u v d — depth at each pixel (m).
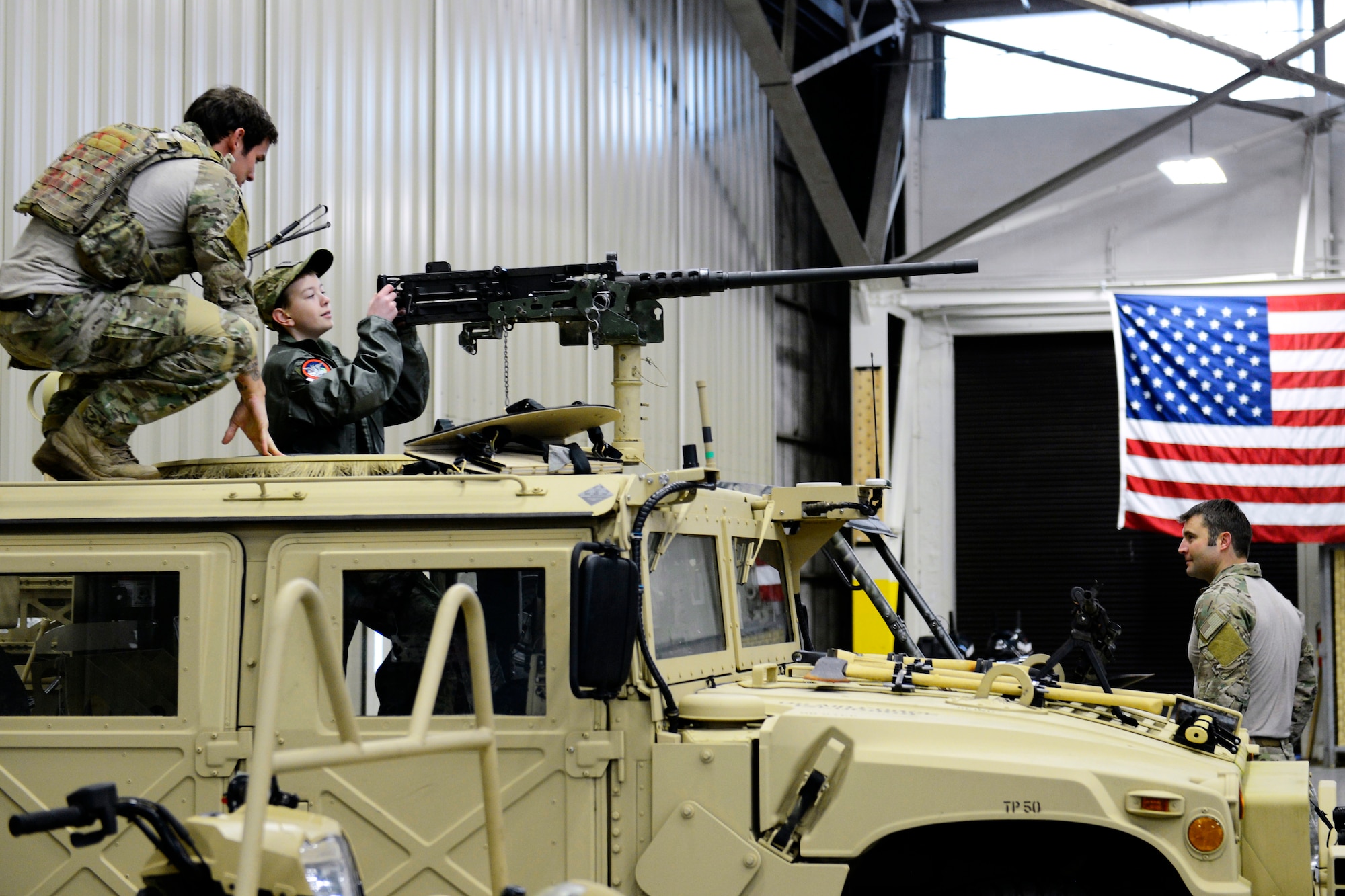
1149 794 3.05
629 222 10.07
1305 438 12.44
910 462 14.71
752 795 3.14
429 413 7.58
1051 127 14.48
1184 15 14.17
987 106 14.70
